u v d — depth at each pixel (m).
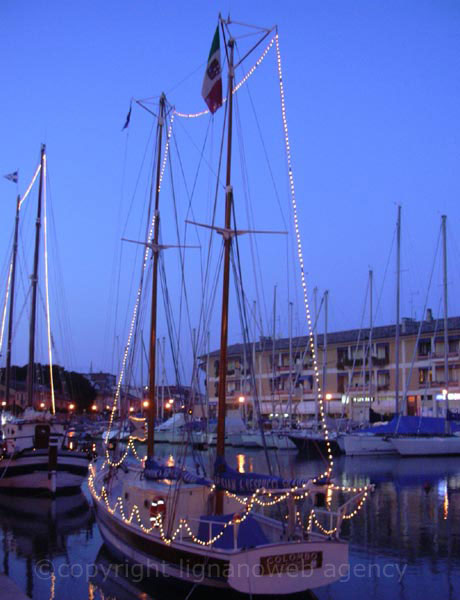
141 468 23.20
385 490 34.44
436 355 71.94
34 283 39.03
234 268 18.14
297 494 14.58
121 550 18.12
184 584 14.76
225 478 15.30
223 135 19.19
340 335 82.88
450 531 23.27
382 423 62.75
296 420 72.25
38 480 32.31
